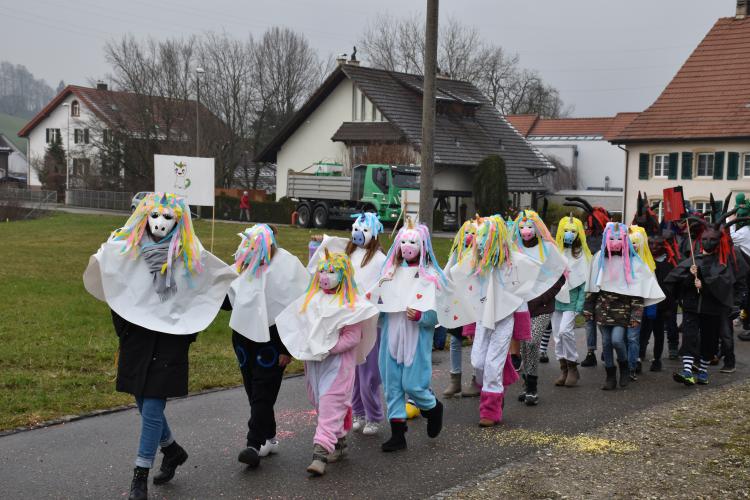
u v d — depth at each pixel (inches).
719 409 326.6
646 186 1513.3
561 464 256.8
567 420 319.3
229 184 2378.2
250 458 251.0
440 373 401.7
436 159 1644.9
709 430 293.0
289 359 260.5
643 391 373.7
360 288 299.7
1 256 904.9
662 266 437.1
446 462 265.6
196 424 299.1
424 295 277.3
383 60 2503.7
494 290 314.5
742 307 508.4
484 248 314.3
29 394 321.4
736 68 1509.6
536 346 341.7
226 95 2431.1
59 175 2664.9
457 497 227.3
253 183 2513.5
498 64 2760.8
